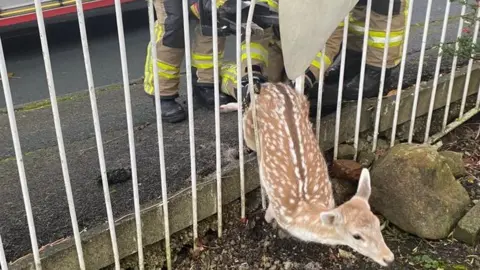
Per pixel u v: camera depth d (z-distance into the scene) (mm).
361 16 2232
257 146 1855
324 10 1473
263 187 1943
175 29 2154
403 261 1944
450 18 3475
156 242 1861
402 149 2109
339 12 1494
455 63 2389
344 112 2240
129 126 1618
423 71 2674
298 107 1920
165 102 2348
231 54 3348
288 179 1805
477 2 2324
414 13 3730
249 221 2041
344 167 2146
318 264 1927
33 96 3002
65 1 3303
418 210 2006
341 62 2033
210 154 2109
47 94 3023
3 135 2439
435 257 1952
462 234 2002
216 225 2006
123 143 2248
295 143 1830
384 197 2072
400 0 2164
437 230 2002
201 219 1935
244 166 1990
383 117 2320
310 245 1971
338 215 1614
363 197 1689
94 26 3766
